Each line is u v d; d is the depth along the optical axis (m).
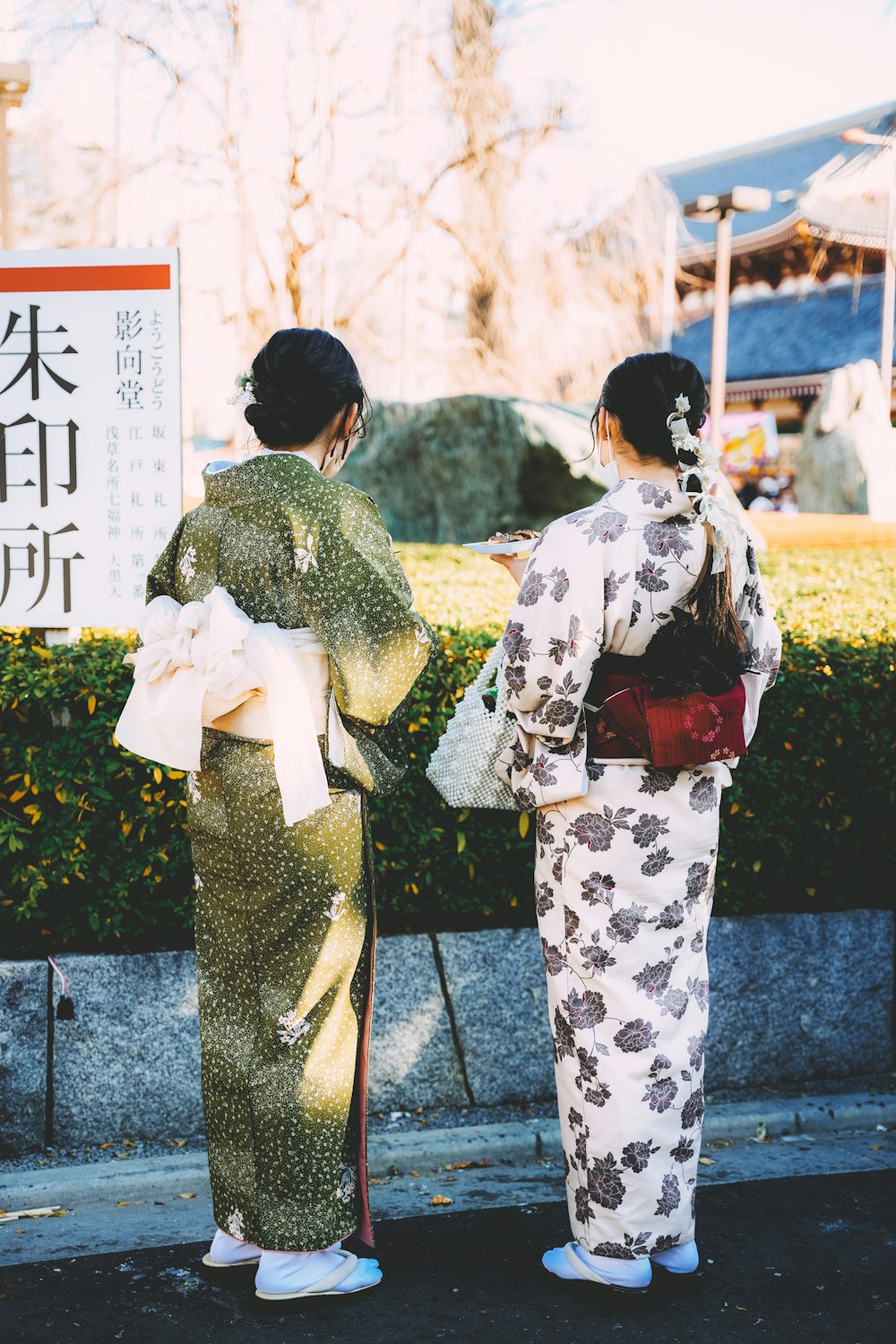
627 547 2.21
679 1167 2.33
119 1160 2.92
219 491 2.27
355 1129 2.35
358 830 2.31
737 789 3.43
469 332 11.21
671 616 2.24
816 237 14.54
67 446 3.21
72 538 3.24
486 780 2.53
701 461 2.21
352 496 2.24
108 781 3.05
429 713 3.25
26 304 3.18
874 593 6.73
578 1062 2.33
